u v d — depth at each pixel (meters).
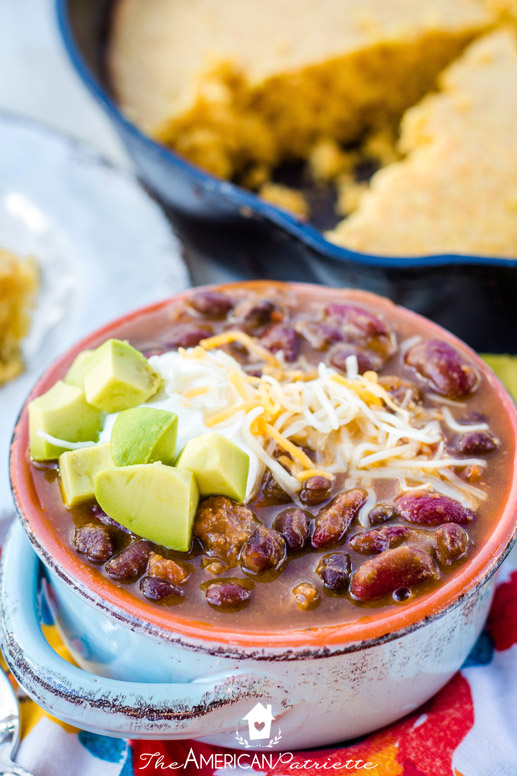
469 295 0.45
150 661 0.30
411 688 0.32
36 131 0.55
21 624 0.31
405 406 0.33
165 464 0.31
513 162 0.54
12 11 0.87
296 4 0.72
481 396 0.34
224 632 0.29
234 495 0.31
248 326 0.35
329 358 0.34
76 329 0.47
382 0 0.71
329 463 0.32
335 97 0.67
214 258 0.56
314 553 0.30
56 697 0.29
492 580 0.32
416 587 0.30
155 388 0.32
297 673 0.29
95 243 0.50
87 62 0.66
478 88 0.60
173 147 0.66
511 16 0.67
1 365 0.46
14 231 0.52
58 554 0.30
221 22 0.71
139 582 0.30
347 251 0.45
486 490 0.31
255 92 0.65
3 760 0.32
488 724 0.33
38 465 0.32
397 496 0.31
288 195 0.63
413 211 0.51
